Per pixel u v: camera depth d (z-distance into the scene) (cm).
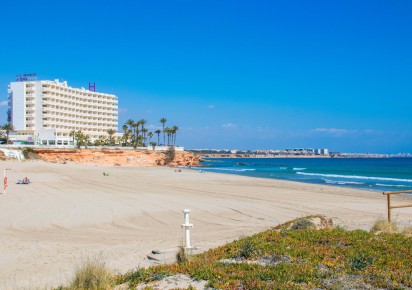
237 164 17375
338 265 998
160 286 898
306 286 846
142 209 2895
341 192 4456
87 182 5438
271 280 892
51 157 11312
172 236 1919
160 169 10150
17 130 13675
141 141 16388
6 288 1094
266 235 1380
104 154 12138
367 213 2786
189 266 1034
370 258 1027
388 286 841
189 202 3331
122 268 1243
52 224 2280
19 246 1700
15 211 2727
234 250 1202
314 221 1702
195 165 14725
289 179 7238
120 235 1973
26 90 13962
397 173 9425
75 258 1459
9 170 7400
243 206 3105
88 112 16175
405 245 1197
